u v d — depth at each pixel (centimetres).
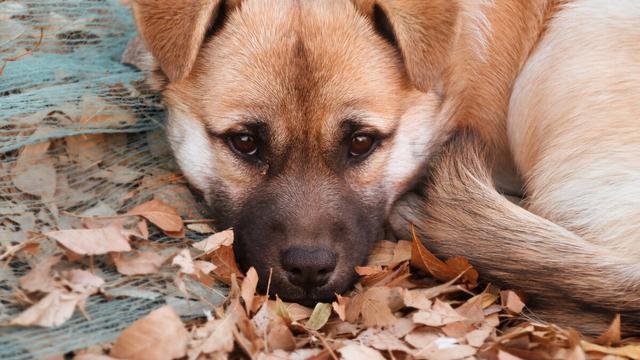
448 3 106
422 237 109
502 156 117
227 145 106
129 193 109
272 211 104
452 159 111
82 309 98
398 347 101
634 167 108
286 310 102
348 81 105
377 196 108
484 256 107
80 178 109
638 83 109
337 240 104
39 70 113
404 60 105
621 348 102
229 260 105
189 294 102
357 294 104
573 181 109
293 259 103
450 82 112
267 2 107
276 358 99
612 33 110
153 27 105
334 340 101
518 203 116
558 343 101
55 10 118
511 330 104
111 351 96
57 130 109
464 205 109
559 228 107
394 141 108
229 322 100
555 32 113
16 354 95
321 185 105
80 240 101
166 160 112
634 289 104
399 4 105
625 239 106
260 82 105
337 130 105
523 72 114
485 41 113
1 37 115
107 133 111
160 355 96
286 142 105
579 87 110
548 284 105
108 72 115
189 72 105
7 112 108
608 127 109
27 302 98
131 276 102
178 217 107
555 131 111
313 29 106
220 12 107
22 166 108
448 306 104
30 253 102
